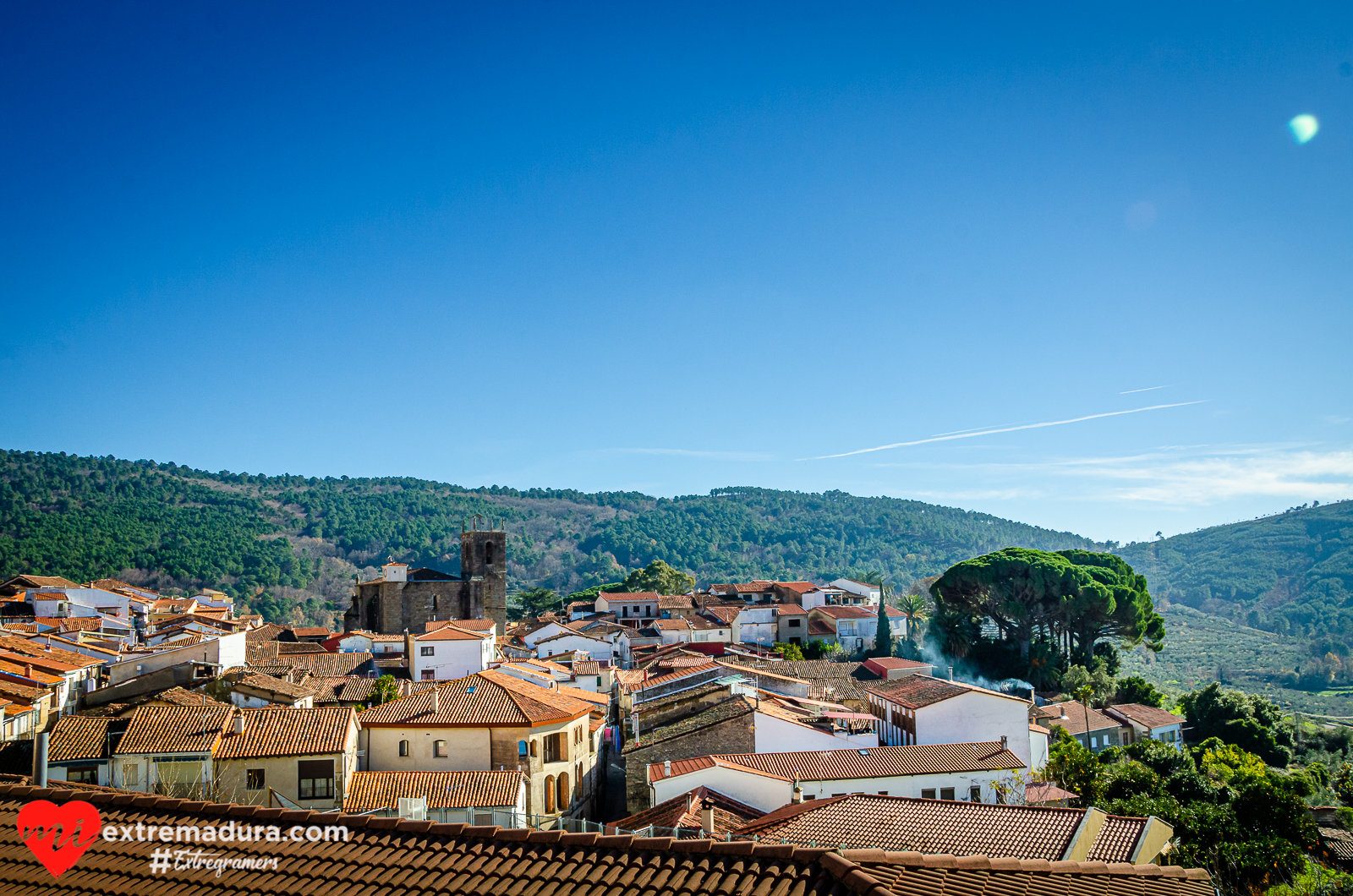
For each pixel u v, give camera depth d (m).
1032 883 15.67
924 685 78.75
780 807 47.16
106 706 69.69
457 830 16.81
